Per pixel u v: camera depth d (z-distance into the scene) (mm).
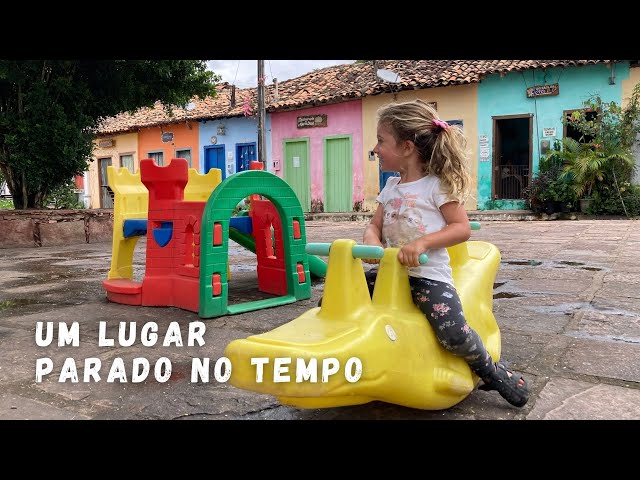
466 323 2225
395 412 2393
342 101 17453
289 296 4742
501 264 6668
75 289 5547
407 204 2322
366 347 1877
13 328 3992
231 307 4324
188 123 21125
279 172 19078
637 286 5145
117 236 5031
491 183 15594
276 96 18844
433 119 2293
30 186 11141
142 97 12367
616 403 2475
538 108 14922
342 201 17938
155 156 22547
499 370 2375
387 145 2350
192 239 4438
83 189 25266
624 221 12711
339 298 2059
